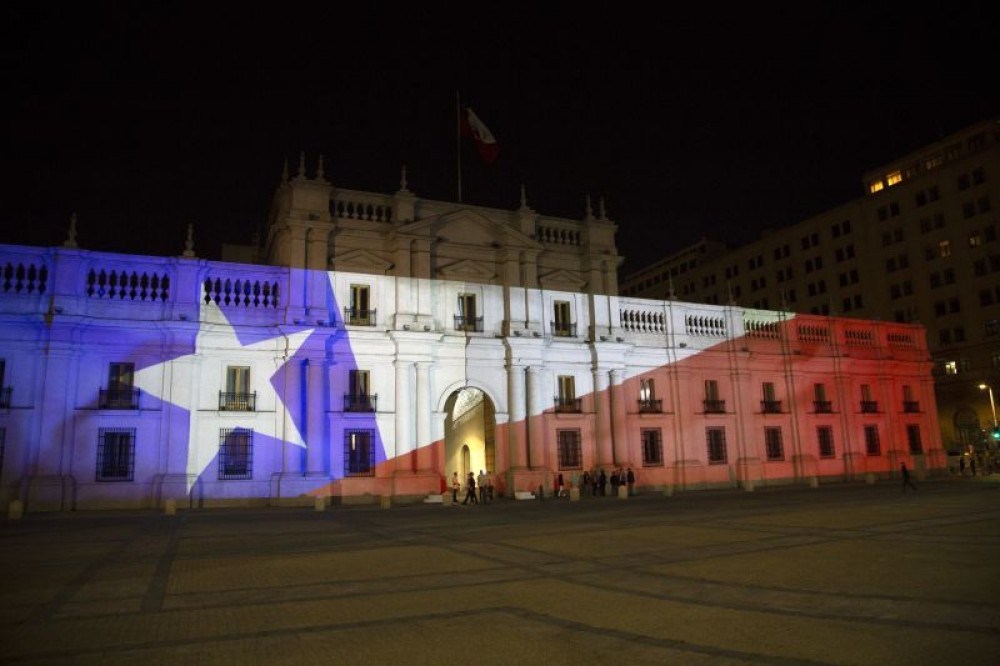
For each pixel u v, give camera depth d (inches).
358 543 629.9
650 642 280.5
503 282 1400.1
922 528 644.7
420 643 283.4
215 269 1178.6
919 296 2581.2
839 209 2906.0
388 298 1285.7
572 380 1444.4
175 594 389.7
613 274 1513.3
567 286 1475.1
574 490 1263.5
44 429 1029.8
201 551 575.8
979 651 257.6
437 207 1370.6
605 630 300.7
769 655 259.6
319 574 453.7
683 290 3735.2
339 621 323.6
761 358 1646.2
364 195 1311.5
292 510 1068.5
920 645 267.4
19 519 906.1
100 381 1083.3
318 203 1258.6
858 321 1834.4
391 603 361.4
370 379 1253.1
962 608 324.5
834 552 508.1
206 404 1138.7
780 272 3149.6
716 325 1620.3
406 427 1239.5
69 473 1039.0
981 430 2363.4
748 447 1576.0
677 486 1483.8
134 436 1087.0
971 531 611.2
